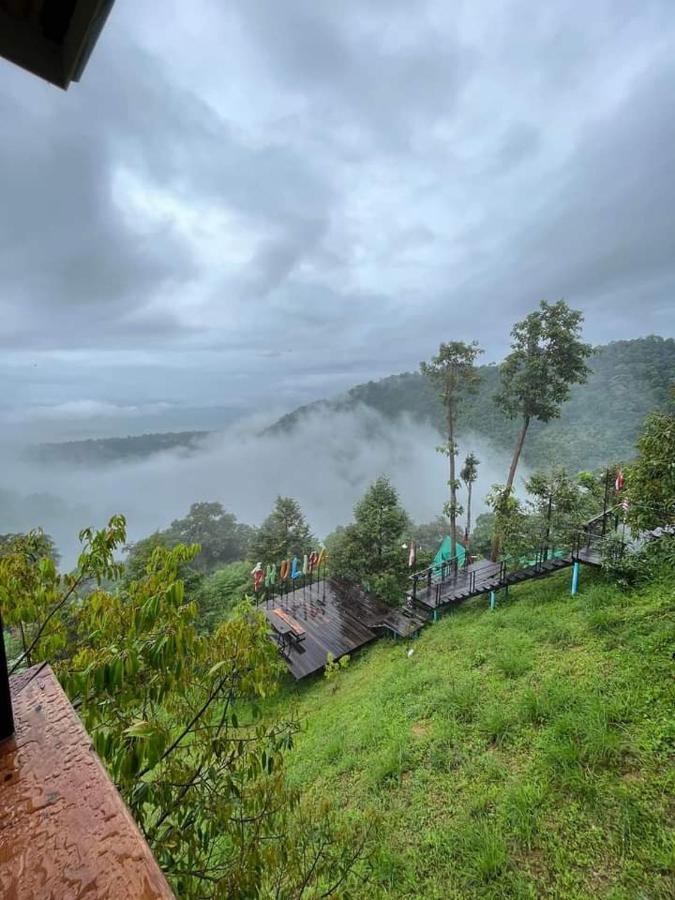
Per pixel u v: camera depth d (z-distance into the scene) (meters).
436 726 5.53
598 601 7.41
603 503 11.01
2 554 3.03
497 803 4.02
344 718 7.21
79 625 2.68
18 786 0.72
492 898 3.25
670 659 4.99
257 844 2.20
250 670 2.66
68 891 0.55
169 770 2.25
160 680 2.28
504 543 11.62
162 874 0.58
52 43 1.25
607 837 3.38
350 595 15.09
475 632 8.41
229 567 25.67
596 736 4.18
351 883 3.43
